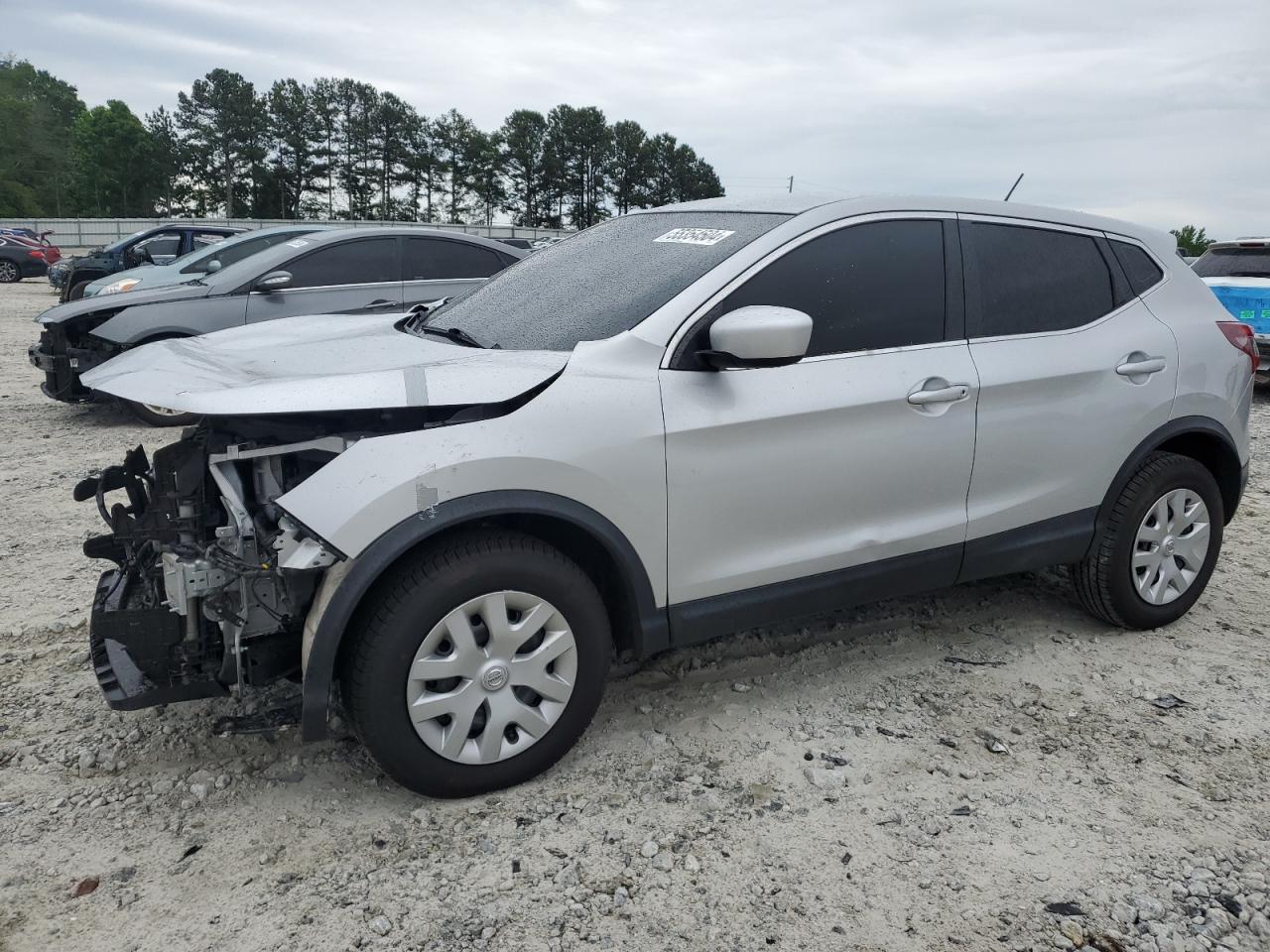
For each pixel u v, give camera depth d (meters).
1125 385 3.79
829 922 2.37
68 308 7.99
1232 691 3.59
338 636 2.54
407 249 8.55
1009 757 3.12
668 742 3.17
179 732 3.18
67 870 2.52
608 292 3.27
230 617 2.60
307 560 2.49
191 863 2.55
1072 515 3.79
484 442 2.65
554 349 3.05
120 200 101.31
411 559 2.66
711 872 2.55
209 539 2.70
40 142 104.31
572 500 2.78
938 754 3.12
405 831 2.69
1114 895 2.48
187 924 2.33
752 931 2.34
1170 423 3.93
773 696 3.49
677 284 3.11
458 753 2.75
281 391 2.56
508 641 2.74
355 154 102.88
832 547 3.25
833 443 3.17
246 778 2.93
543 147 103.06
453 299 4.06
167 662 2.63
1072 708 3.45
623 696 3.48
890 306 3.34
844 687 3.57
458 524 2.67
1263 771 3.07
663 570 2.99
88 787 2.88
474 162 103.62
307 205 104.62
